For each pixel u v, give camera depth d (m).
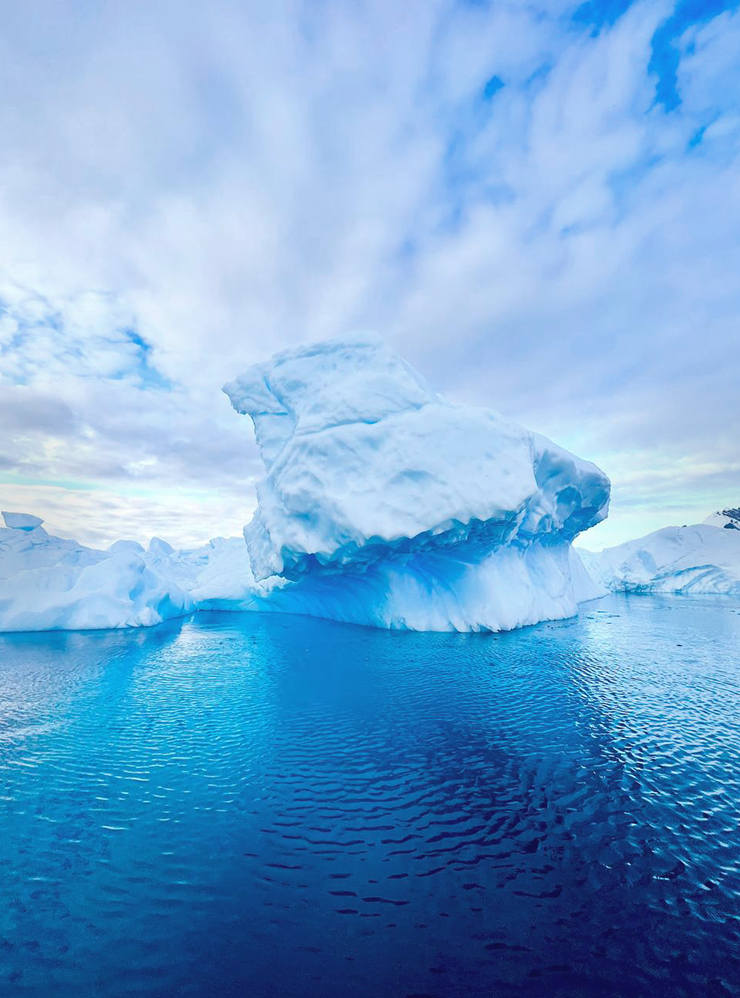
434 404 20.45
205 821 6.60
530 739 9.36
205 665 16.78
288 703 11.91
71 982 4.08
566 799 7.09
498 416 20.41
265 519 22.00
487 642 19.06
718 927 4.61
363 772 8.03
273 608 33.94
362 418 20.58
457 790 7.37
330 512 19.19
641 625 24.61
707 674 14.32
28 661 17.97
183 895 5.15
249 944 4.48
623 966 4.18
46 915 4.87
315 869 5.56
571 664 15.52
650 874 5.40
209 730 10.16
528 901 5.00
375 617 24.03
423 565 22.97
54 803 7.11
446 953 4.35
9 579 29.36
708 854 5.74
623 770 7.98
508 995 3.91
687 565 50.28
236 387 25.77
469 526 18.91
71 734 10.02
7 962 4.28
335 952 4.38
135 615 27.50
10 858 5.81
